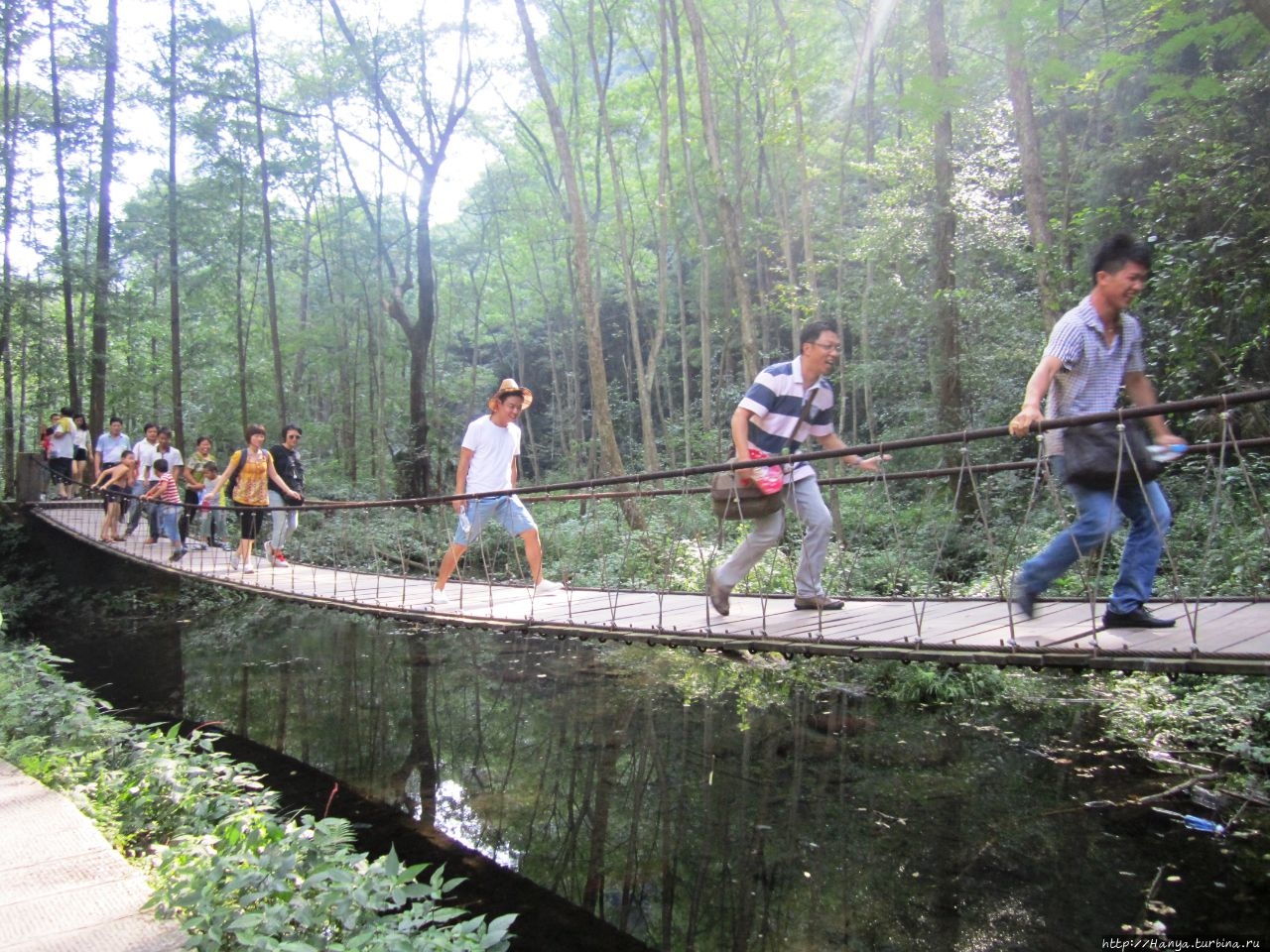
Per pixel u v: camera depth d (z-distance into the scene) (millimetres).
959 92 4762
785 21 16453
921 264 15211
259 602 15203
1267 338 7344
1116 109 11469
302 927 2840
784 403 4555
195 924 2607
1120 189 10555
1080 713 7043
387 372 28422
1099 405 3641
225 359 27812
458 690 9289
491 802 6086
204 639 13078
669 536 10930
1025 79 10883
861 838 5102
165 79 19938
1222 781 5406
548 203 29094
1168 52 4430
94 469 16516
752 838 5234
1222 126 7492
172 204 20797
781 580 9867
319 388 32344
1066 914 4098
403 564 8250
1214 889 4219
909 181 14016
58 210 18953
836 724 7262
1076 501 3578
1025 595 3627
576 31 23141
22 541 15898
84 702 6180
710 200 26141
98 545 12648
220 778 5230
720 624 4738
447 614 6055
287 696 9508
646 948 4098
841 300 17562
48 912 2834
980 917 4133
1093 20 8070
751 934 4148
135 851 4164
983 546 10578
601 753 6973
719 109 22812
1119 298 3531
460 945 2729
